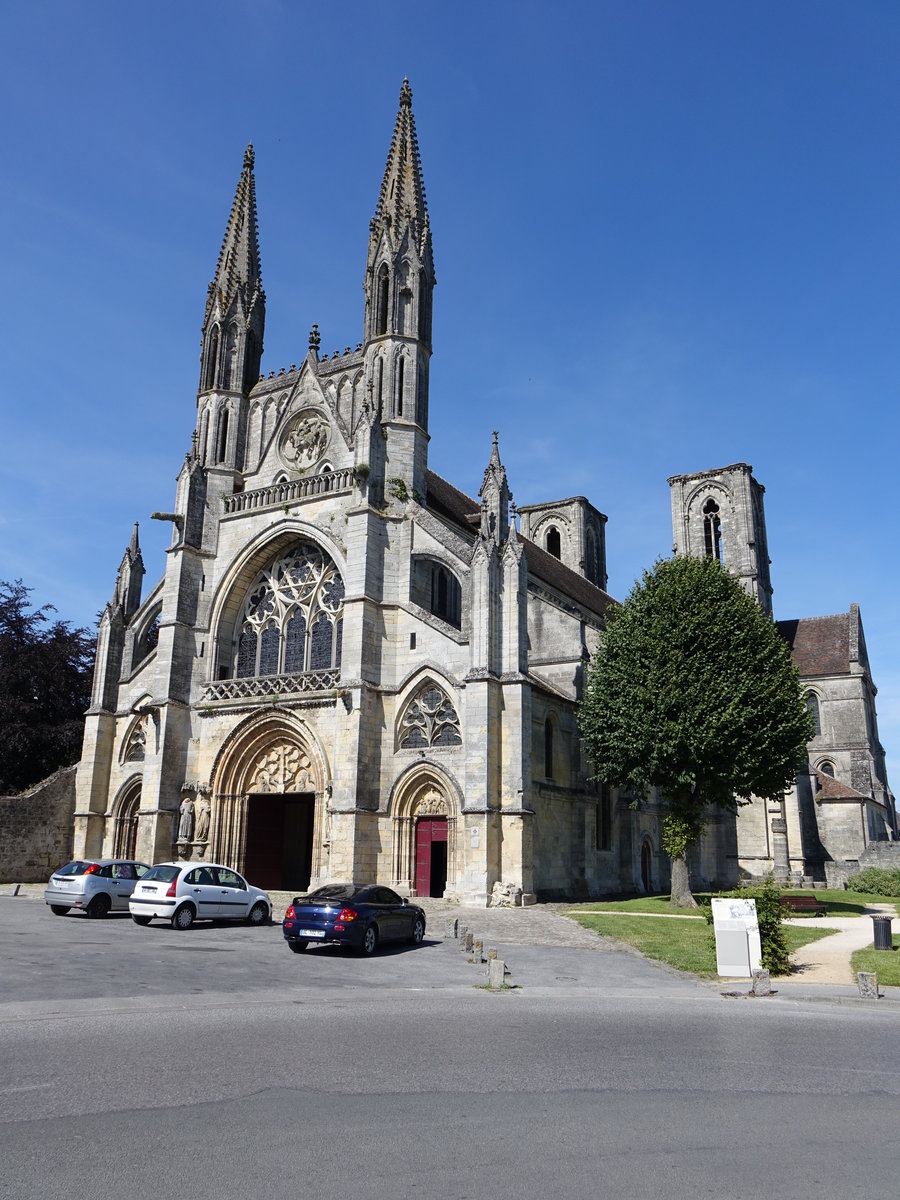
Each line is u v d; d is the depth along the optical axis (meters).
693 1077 12.91
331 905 25.81
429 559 45.31
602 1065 13.50
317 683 45.22
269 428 53.56
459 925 32.88
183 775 48.19
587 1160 9.35
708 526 90.81
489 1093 11.81
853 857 71.81
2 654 60.84
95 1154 9.24
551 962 25.16
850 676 80.56
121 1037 14.70
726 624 42.78
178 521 51.00
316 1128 10.20
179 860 46.34
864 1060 14.20
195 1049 13.94
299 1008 17.86
